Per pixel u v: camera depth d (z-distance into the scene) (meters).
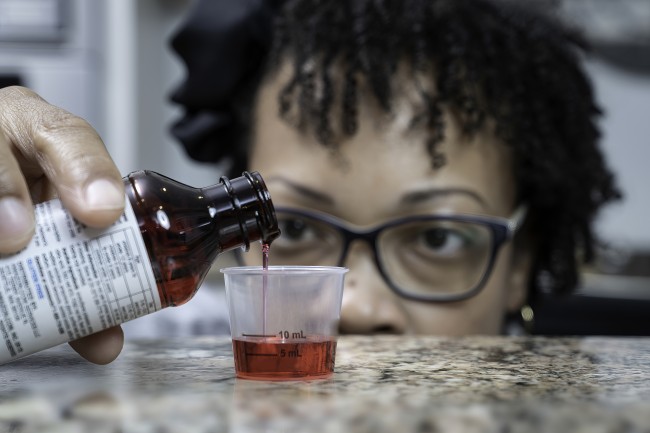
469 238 0.53
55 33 0.96
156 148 1.20
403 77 0.53
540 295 0.69
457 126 0.53
